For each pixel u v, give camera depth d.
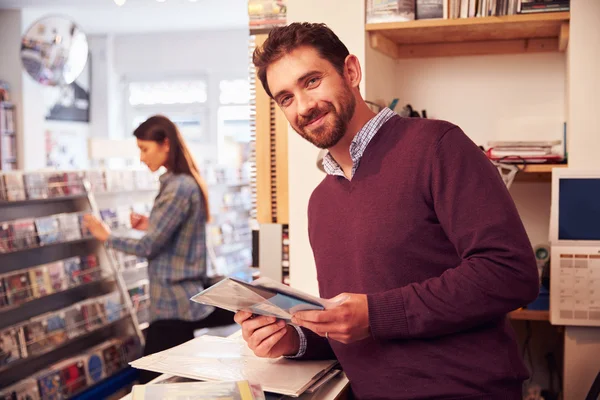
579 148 2.38
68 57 6.29
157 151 3.39
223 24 9.44
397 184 1.36
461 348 1.33
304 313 1.27
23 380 3.45
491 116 2.93
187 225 3.39
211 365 1.45
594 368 2.35
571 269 2.33
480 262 1.25
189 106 10.34
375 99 2.64
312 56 1.34
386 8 2.47
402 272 1.36
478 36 2.74
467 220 1.28
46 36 6.22
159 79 10.39
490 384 1.31
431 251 1.35
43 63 6.23
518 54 2.88
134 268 4.49
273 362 1.51
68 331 3.72
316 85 1.35
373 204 1.38
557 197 2.33
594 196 2.31
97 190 4.32
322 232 1.52
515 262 1.24
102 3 8.02
